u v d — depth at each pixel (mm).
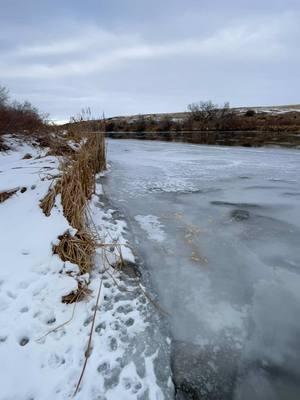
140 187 6180
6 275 2418
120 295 2512
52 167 5297
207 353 1987
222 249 3387
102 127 8211
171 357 1939
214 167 8602
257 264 3070
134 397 1649
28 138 10008
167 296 2559
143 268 2988
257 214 4473
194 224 4109
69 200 3469
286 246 3443
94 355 1886
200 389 1742
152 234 3775
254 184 6328
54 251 2760
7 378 1657
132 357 1909
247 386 1775
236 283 2756
